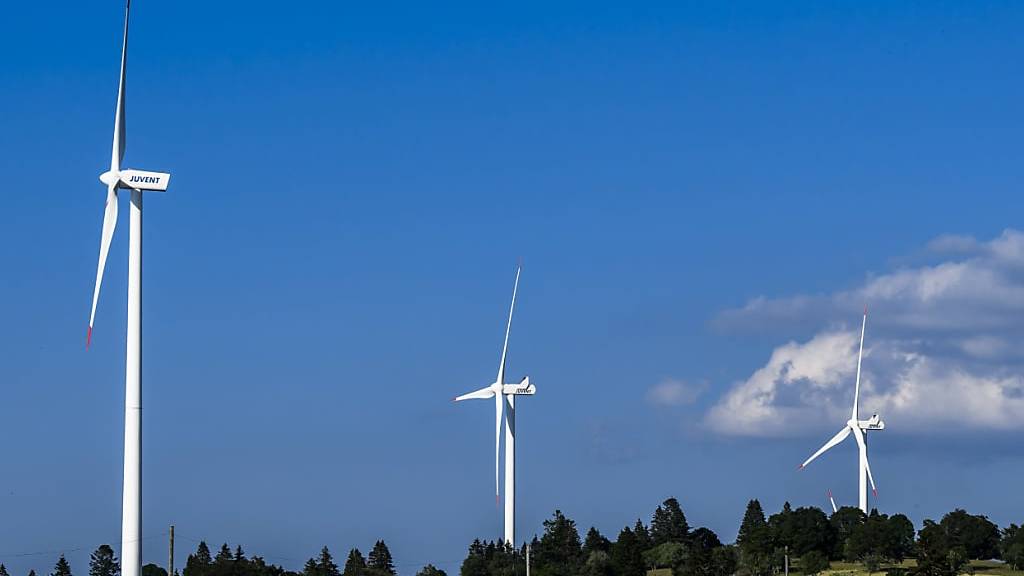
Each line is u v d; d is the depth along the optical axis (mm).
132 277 116812
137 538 113125
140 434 114250
